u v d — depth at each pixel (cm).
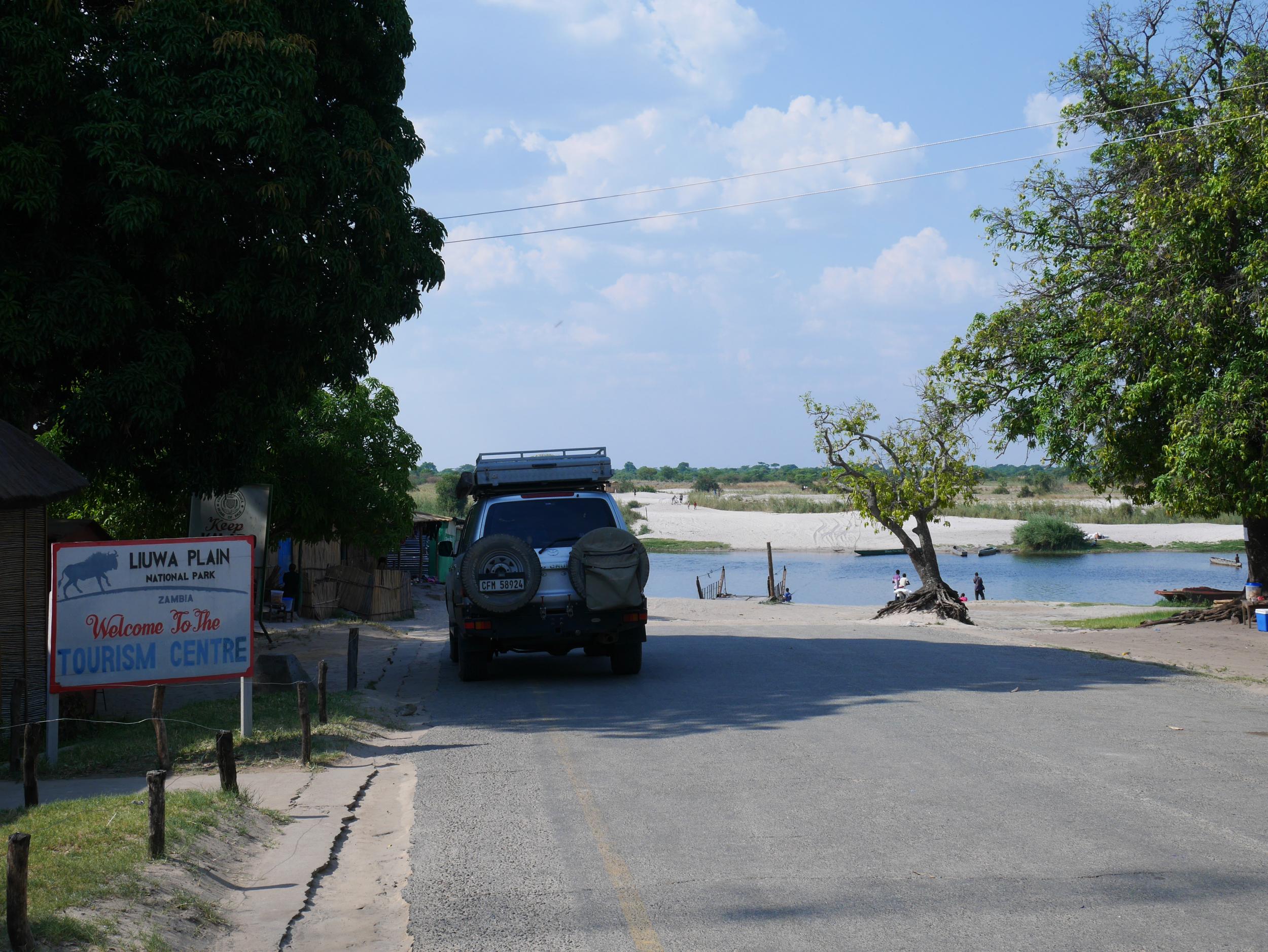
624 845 628
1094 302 2092
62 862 548
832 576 5522
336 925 517
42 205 1082
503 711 1160
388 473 2658
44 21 1110
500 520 1384
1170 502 1892
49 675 913
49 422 1446
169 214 1172
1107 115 2302
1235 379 1759
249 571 980
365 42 1392
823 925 488
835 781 769
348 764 891
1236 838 604
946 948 455
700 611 3275
